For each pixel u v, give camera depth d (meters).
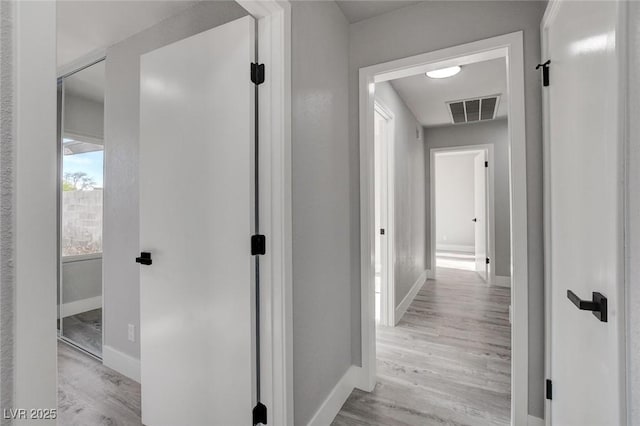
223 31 1.32
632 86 0.71
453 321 3.15
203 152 1.37
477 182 5.30
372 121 2.00
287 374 1.28
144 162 1.58
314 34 1.56
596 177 0.91
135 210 2.10
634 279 0.70
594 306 0.90
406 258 3.62
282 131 1.27
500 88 3.16
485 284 4.63
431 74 2.80
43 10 0.50
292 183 1.35
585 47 1.00
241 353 1.28
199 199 1.38
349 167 2.01
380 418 1.71
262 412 1.30
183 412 1.45
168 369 1.50
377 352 2.48
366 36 1.96
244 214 1.26
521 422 1.54
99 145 2.42
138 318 2.10
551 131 1.38
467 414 1.73
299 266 1.41
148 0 1.75
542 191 1.50
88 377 2.12
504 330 2.91
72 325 2.58
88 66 2.44
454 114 4.09
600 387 0.88
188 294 1.42
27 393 0.47
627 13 0.73
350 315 2.00
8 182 0.46
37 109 0.49
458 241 8.19
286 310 1.28
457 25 1.71
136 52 2.09
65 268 2.62
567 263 1.19
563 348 1.26
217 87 1.33
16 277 0.46
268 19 1.29
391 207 3.06
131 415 1.73
